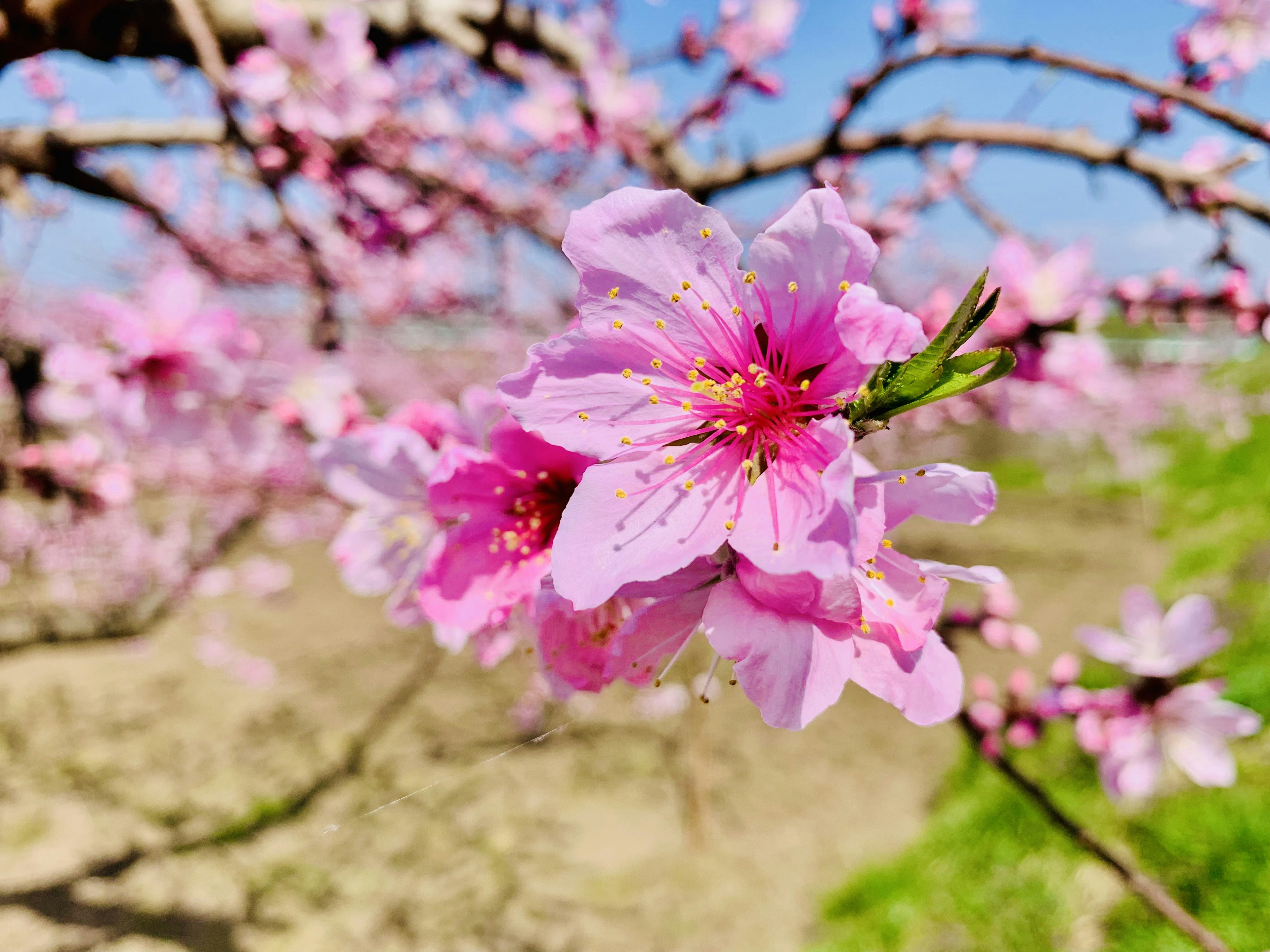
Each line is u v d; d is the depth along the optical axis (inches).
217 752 286.0
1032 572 450.9
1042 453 778.8
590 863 240.2
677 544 26.5
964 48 75.5
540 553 34.4
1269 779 195.0
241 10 71.6
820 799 272.2
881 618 26.0
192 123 87.0
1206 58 72.2
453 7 94.4
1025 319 67.5
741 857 241.4
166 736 293.1
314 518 300.0
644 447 28.2
